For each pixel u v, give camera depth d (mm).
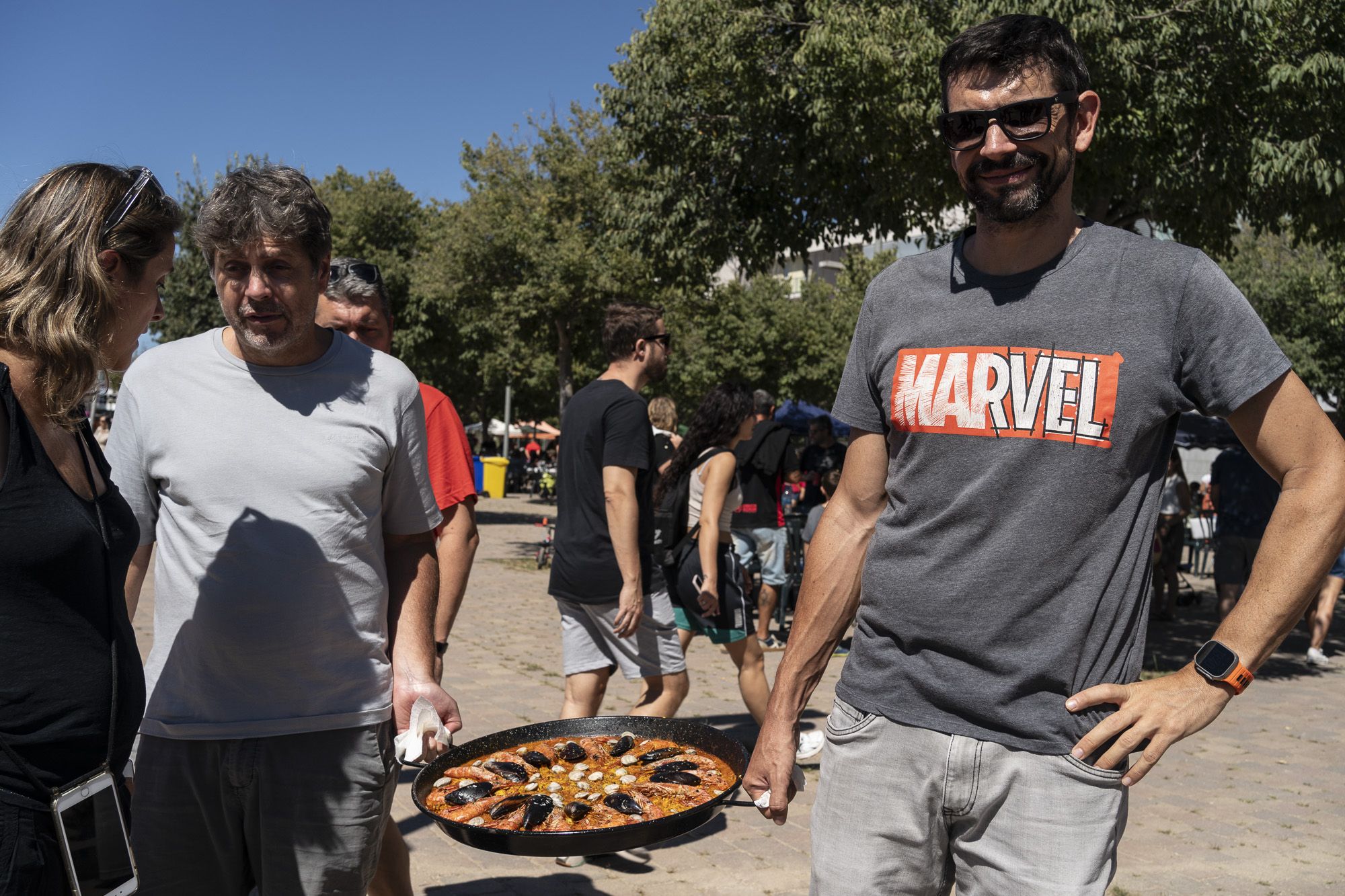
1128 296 1903
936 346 2021
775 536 9203
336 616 2344
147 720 2363
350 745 2352
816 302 37125
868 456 2213
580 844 1964
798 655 2271
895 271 2189
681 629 5367
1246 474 9961
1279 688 8375
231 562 2289
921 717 1989
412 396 2541
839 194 11461
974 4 8867
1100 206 10375
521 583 13703
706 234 12016
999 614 1909
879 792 2049
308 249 2275
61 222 1769
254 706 2316
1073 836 1861
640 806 2217
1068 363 1897
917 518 2027
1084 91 1973
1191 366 1876
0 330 1720
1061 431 1884
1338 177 8781
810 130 10789
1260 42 8789
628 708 6777
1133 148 8977
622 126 12352
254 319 2264
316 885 2332
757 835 4641
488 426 49156
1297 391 1814
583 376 31094
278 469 2312
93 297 1771
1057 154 1938
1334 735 6812
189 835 2373
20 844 1635
